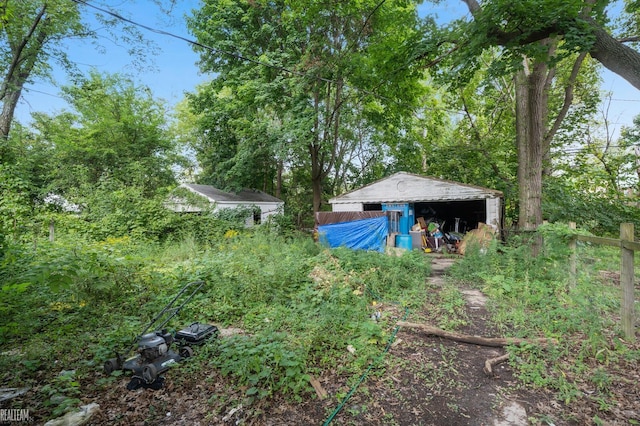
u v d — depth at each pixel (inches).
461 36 291.7
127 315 198.2
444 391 116.9
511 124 655.8
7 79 490.9
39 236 400.2
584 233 224.7
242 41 645.3
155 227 508.1
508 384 120.6
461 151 633.0
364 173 1057.5
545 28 253.8
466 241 427.8
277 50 621.9
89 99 650.2
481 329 173.9
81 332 169.0
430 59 345.4
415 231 530.6
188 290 227.5
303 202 945.5
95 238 462.9
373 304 217.2
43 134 776.9
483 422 100.3
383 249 459.8
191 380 124.8
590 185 621.3
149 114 874.1
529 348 141.3
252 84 615.5
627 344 145.9
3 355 140.5
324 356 139.0
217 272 257.4
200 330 156.6
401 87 468.8
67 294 210.5
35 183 669.9
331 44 518.0
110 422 102.6
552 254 247.1
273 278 241.0
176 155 932.6
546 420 99.2
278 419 103.0
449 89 344.5
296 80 514.6
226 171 821.2
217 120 780.0
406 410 106.7
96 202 552.4
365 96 522.6
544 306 194.5
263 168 943.7
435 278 314.5
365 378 124.7
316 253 382.6
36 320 179.6
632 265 151.1
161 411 107.9
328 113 678.5
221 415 105.1
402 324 171.9
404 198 596.7
